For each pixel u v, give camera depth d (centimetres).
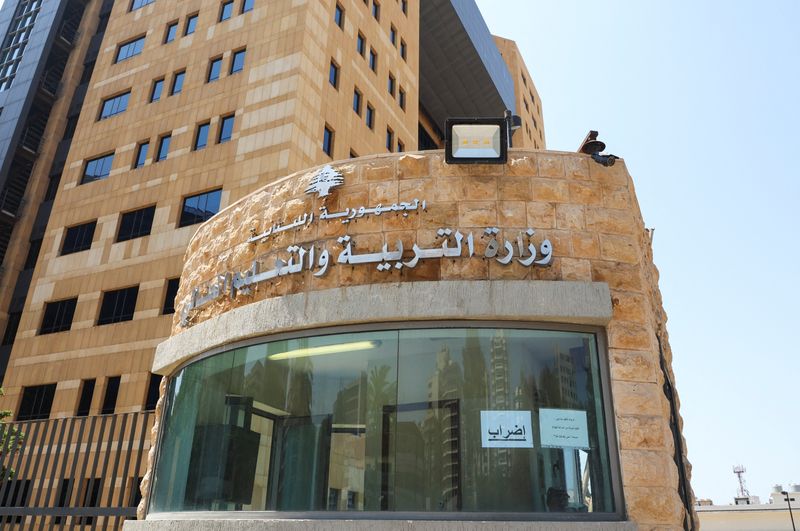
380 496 639
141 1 3803
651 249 914
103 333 2825
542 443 632
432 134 5828
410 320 691
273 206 833
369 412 677
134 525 771
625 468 607
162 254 2827
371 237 736
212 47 3228
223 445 761
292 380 727
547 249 695
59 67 4262
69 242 3231
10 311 3475
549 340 675
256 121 2822
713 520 6097
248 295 802
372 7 3731
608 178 742
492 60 5550
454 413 653
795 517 5669
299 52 2875
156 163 3083
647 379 648
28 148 3912
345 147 3072
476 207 721
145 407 2553
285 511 670
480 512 608
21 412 2888
